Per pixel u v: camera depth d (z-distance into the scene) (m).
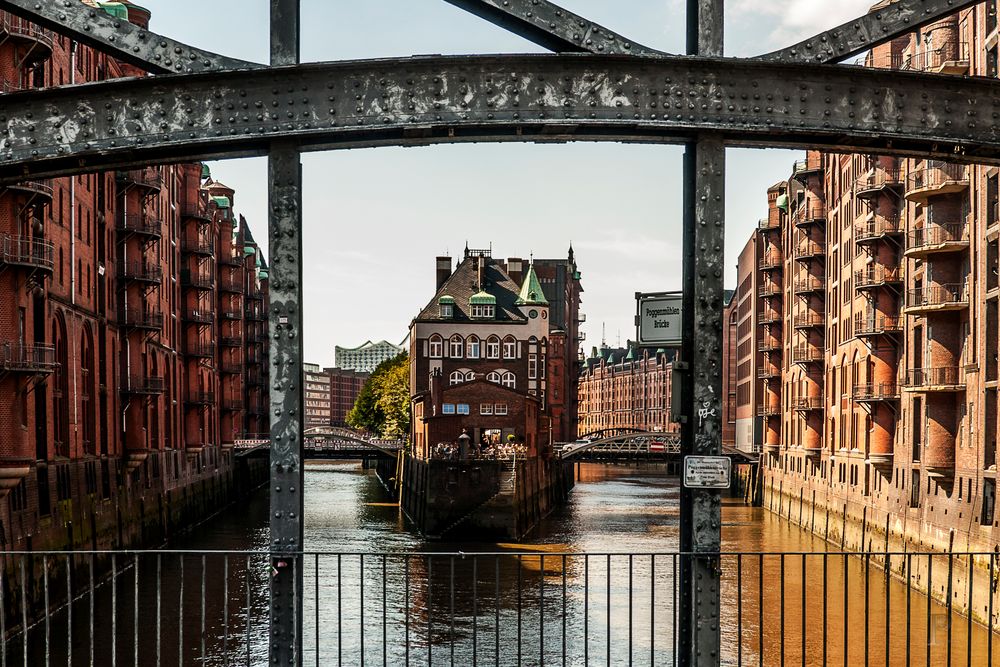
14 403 30.38
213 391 81.69
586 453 86.31
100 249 46.78
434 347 84.12
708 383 8.23
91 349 43.66
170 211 64.69
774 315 80.12
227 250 86.44
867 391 50.09
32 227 34.03
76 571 37.00
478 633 28.45
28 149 7.85
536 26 7.96
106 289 47.03
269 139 7.97
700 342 8.23
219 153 8.20
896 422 45.66
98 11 7.82
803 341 69.88
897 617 31.33
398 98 7.89
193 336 69.25
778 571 39.81
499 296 87.31
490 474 55.91
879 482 47.66
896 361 46.44
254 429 112.12
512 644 27.12
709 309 8.23
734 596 33.69
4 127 7.84
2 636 10.04
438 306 85.19
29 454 31.20
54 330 37.91
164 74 7.80
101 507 43.06
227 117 7.89
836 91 8.15
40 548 32.81
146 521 52.16
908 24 8.16
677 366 8.42
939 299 37.72
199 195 72.56
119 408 49.25
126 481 49.25
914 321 42.84
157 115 7.88
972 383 34.31
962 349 36.97
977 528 32.53
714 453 8.24
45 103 7.86
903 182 45.91
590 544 51.75
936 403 37.00
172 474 61.28
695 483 8.21
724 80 8.08
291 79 7.89
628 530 58.59
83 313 42.03
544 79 7.94
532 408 68.19
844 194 59.50
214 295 84.69
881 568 44.31
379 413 123.25
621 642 27.27
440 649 26.56
